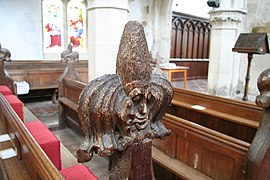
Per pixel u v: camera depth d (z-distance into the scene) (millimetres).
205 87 7934
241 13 4379
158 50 7633
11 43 6223
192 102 3143
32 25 6445
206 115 2871
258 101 1283
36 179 1398
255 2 4379
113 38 3211
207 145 1736
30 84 5582
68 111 4305
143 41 590
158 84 659
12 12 6109
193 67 9734
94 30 3248
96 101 575
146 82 603
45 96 6348
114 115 581
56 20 6836
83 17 7215
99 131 592
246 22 4535
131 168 636
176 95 3381
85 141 604
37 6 6441
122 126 595
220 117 2588
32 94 6145
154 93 636
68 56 4324
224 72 4531
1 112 2723
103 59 3268
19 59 6379
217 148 1652
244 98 3596
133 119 599
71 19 7039
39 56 6676
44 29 6703
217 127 2760
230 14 4270
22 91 5078
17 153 1951
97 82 596
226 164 1608
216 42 4492
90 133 604
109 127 589
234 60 4578
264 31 4312
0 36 6059
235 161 1530
